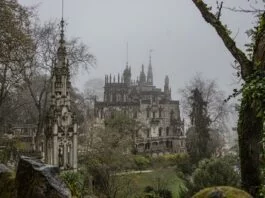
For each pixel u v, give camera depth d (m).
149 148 91.44
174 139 96.88
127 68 175.38
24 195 7.66
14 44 27.64
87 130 62.62
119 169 51.56
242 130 9.07
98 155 49.78
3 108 49.66
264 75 8.48
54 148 31.28
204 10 9.62
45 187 7.50
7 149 36.69
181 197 27.67
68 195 7.55
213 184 24.50
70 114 32.47
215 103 74.06
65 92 32.50
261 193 8.67
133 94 109.19
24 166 8.00
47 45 43.59
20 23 29.36
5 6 27.00
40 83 58.69
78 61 48.12
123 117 74.44
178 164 58.88
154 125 98.88
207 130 59.34
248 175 9.09
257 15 9.10
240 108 9.16
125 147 63.53
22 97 57.78
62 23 36.22
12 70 31.50
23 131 55.97
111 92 113.19
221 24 9.45
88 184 33.41
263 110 8.20
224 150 69.25
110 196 35.47
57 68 33.03
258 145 8.95
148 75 150.00
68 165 31.69
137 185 45.69
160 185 45.81
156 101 101.12
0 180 8.55
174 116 101.88
